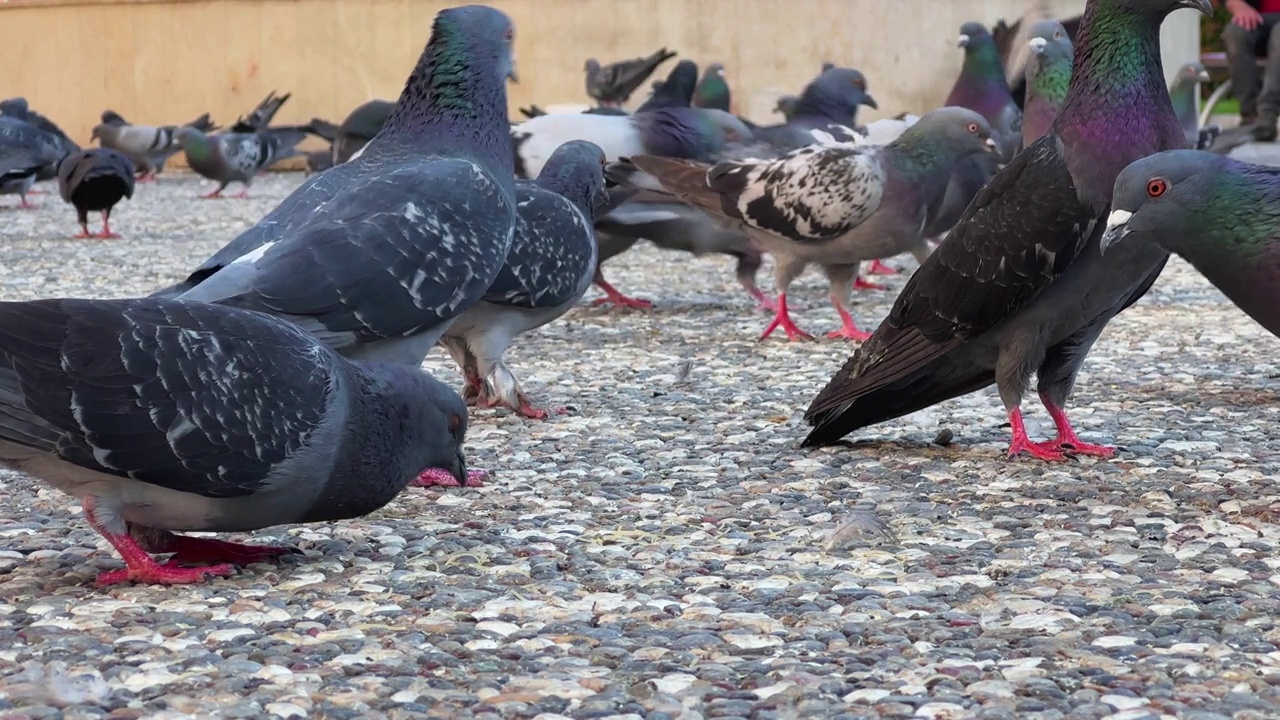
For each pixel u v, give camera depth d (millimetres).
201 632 1454
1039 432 1983
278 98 7277
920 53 6324
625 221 2787
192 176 7473
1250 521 1665
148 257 3789
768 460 1888
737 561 1595
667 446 1948
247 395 1502
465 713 1346
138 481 1502
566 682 1381
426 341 1783
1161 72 1795
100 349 1479
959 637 1442
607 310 2941
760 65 6527
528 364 2385
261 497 1521
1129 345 2469
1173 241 1665
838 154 2508
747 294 3197
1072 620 1463
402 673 1396
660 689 1372
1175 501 1728
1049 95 2467
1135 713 1336
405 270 1743
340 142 5121
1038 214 1802
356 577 1558
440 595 1519
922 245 2596
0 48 8172
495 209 1818
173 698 1354
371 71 7387
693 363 2385
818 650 1428
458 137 1852
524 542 1639
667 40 6613
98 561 1596
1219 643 1424
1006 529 1662
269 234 1766
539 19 6770
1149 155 1772
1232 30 5414
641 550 1619
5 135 5340
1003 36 4953
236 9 7605
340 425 1533
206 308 1523
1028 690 1364
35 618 1481
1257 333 2539
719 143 3420
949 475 1828
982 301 1838
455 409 1608
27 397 1461
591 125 3354
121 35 7879
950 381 1924
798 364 2385
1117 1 1771
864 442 1964
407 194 1773
